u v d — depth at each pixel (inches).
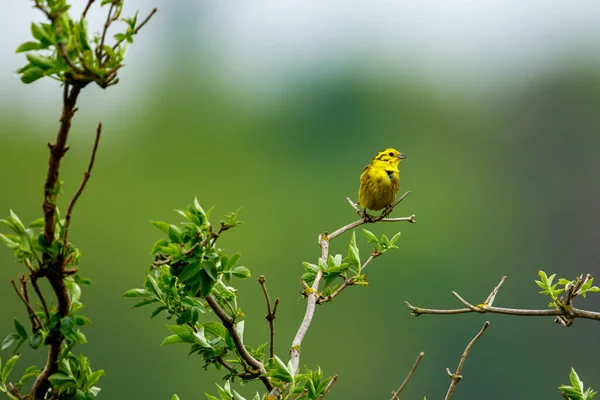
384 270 1024.2
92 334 843.4
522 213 1226.6
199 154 1222.9
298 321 911.0
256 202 1192.2
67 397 151.7
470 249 1138.7
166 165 1190.9
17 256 135.0
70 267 141.0
